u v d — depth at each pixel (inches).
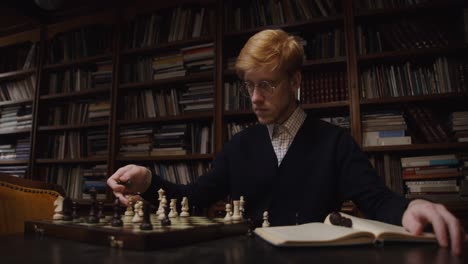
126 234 24.3
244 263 19.5
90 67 125.5
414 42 84.0
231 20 101.8
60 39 127.1
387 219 32.4
